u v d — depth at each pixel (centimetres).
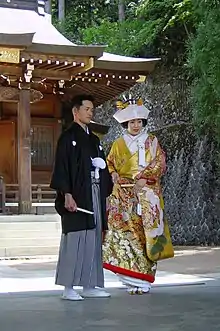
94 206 514
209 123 1442
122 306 450
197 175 1667
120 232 546
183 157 1745
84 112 517
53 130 1841
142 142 557
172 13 2005
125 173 555
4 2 1802
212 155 1672
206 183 1644
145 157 554
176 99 1962
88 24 3312
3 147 1831
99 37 2486
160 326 359
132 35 2178
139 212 545
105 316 402
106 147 2105
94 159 513
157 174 555
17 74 1520
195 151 1720
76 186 500
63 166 498
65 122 1802
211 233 1584
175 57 2038
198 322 372
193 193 1653
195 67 1286
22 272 844
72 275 498
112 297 507
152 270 546
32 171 1817
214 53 1184
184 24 1870
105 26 2514
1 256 1198
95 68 1536
